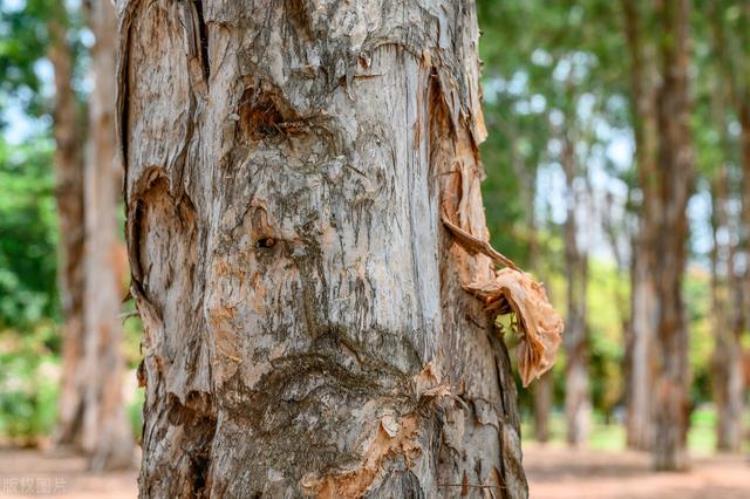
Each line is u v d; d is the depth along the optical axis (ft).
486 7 57.52
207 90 8.64
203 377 8.68
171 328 9.15
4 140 69.21
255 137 8.27
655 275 50.85
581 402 80.43
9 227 67.67
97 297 45.37
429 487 8.45
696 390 129.80
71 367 57.16
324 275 7.95
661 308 49.60
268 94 8.20
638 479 44.55
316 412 7.93
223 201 8.20
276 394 8.03
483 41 63.72
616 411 140.26
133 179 9.36
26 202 67.41
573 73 75.66
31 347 67.92
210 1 8.49
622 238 100.07
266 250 8.05
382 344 7.99
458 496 9.11
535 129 87.51
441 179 9.25
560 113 82.48
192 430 8.92
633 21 57.67
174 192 8.95
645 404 72.02
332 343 7.93
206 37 8.70
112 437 43.73
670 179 49.80
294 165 8.06
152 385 9.24
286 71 8.13
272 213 7.98
